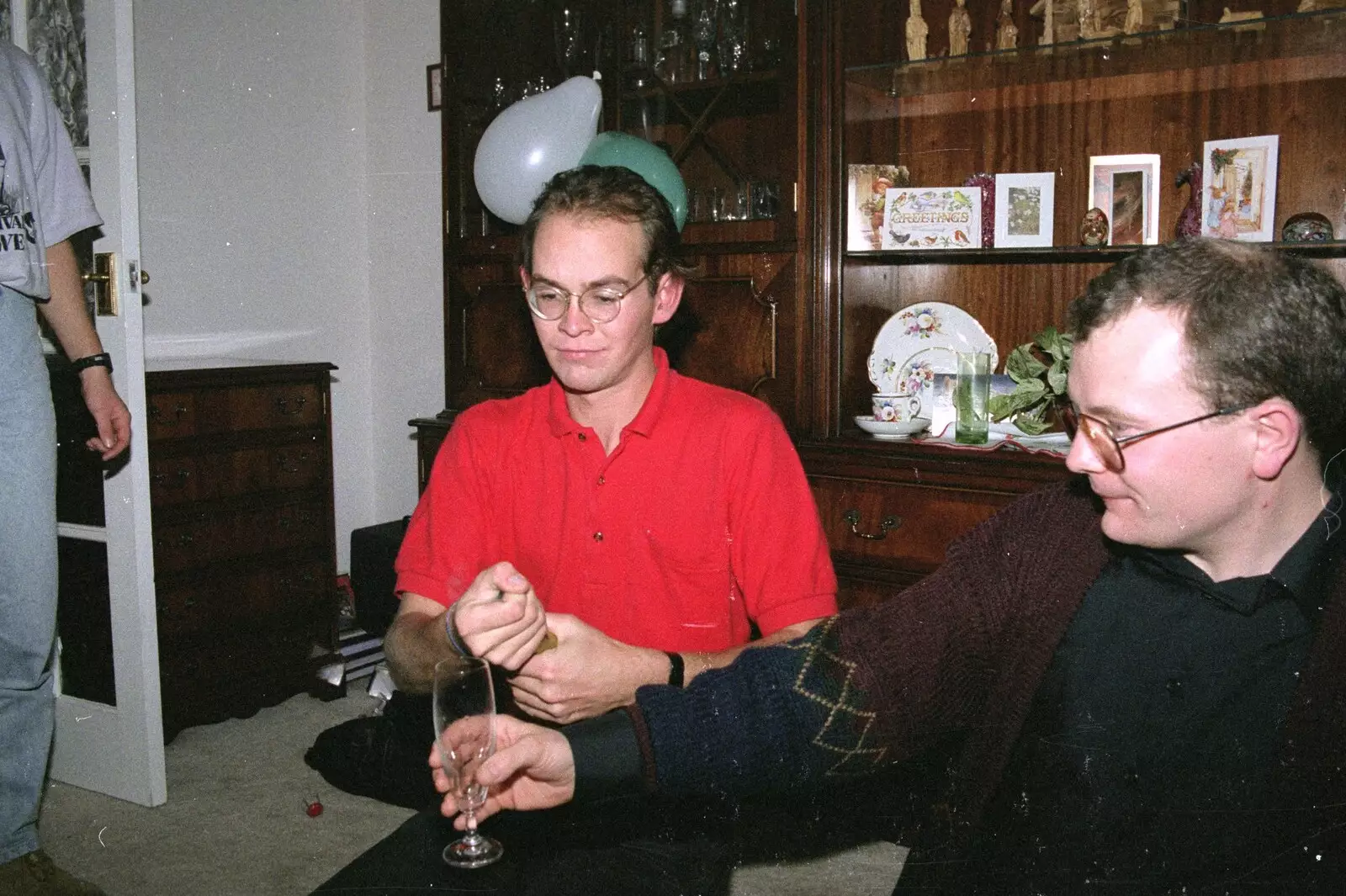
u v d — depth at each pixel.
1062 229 2.61
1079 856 0.92
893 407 2.55
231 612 2.97
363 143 3.85
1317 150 2.31
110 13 2.24
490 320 3.04
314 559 3.18
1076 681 0.95
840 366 2.54
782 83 2.51
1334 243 2.12
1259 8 2.31
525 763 0.94
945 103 2.72
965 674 1.01
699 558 1.38
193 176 3.35
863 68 2.50
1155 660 0.92
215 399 2.89
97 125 2.29
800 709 0.99
